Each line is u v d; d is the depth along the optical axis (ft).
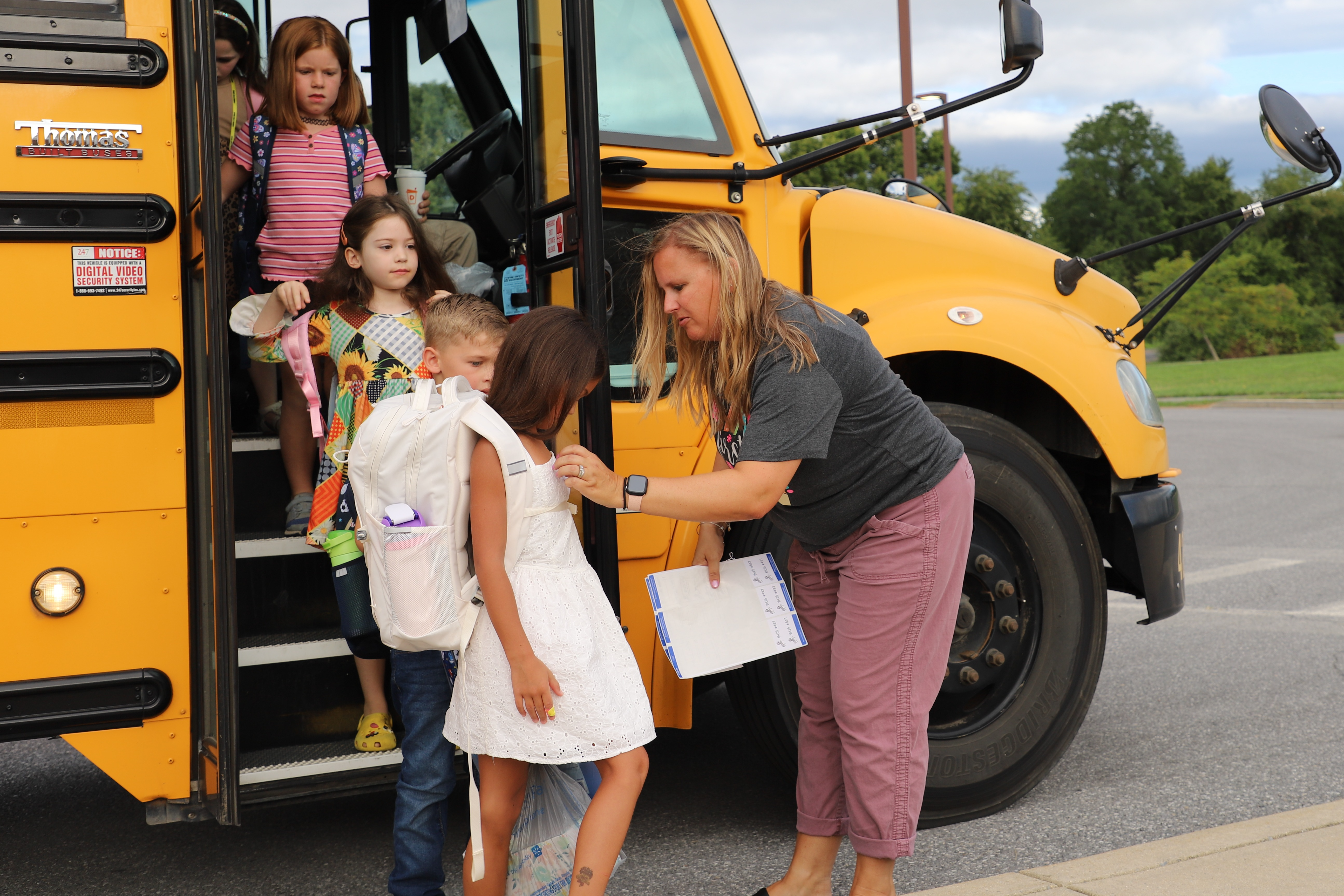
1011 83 9.85
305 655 9.27
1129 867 9.25
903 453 8.39
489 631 7.43
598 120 9.07
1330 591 21.72
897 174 61.05
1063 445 12.25
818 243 11.16
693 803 12.06
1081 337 11.81
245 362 11.90
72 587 8.50
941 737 11.05
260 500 10.44
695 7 10.48
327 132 10.91
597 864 7.33
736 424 8.54
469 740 7.47
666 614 8.59
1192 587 22.57
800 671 9.25
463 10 11.92
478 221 12.55
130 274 8.59
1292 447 48.06
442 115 13.38
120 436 8.62
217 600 8.35
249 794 8.86
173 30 8.65
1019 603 11.46
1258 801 11.64
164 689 8.73
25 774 13.64
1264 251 178.70
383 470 7.43
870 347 8.39
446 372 8.64
